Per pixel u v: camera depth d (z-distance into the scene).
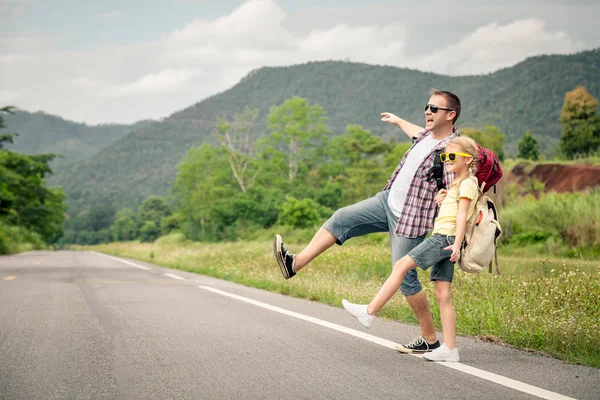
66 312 7.46
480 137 95.38
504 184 34.03
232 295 9.53
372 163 84.75
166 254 25.59
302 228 63.22
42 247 72.94
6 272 15.59
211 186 82.81
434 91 4.92
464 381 4.06
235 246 25.94
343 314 7.32
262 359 4.75
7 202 69.38
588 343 5.10
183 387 3.93
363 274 11.23
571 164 38.31
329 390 3.83
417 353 4.98
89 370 4.42
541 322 5.66
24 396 3.76
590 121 71.06
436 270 4.78
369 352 5.03
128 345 5.34
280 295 9.65
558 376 4.21
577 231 19.47
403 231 4.88
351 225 5.04
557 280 6.92
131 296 9.34
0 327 6.34
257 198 79.88
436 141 4.92
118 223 172.62
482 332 6.00
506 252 19.62
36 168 74.69
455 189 4.69
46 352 5.06
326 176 103.00
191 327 6.30
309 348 5.19
